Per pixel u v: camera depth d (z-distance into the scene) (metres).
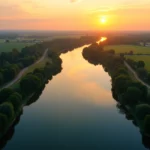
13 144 78.62
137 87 102.81
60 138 82.12
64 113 101.62
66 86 139.38
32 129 88.00
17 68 151.88
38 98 120.12
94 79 154.50
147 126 79.00
